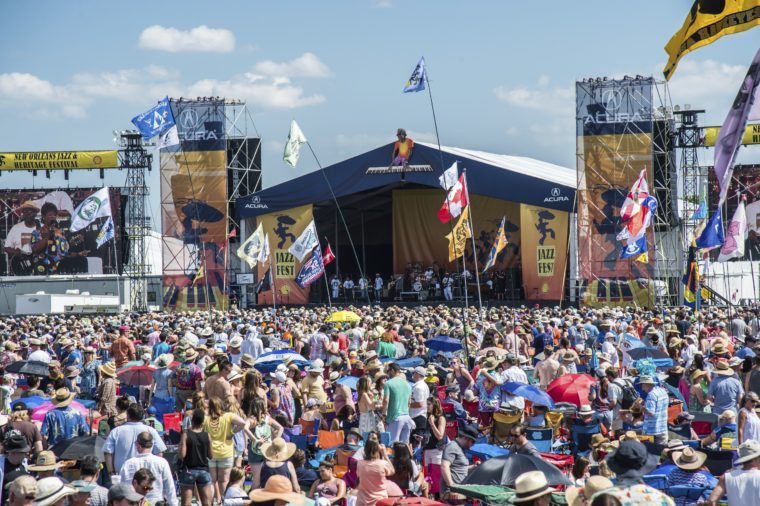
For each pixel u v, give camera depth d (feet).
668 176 193.67
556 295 179.73
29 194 218.38
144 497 35.09
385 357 82.07
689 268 96.68
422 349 81.56
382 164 186.80
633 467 32.40
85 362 75.36
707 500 33.76
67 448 42.78
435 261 208.03
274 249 192.75
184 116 193.77
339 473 49.83
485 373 58.39
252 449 46.44
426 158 184.65
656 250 191.21
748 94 42.73
